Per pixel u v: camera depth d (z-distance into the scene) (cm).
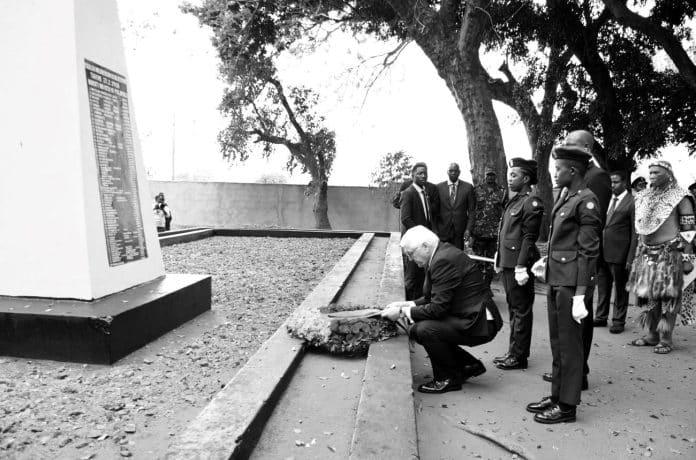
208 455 245
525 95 1392
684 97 1220
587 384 419
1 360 415
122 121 520
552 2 1277
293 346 416
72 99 450
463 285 406
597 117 1286
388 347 413
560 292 354
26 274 464
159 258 572
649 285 523
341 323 423
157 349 449
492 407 378
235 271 824
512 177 488
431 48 948
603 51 1332
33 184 460
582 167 365
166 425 312
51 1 450
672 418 364
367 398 319
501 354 508
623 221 591
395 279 653
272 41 1345
